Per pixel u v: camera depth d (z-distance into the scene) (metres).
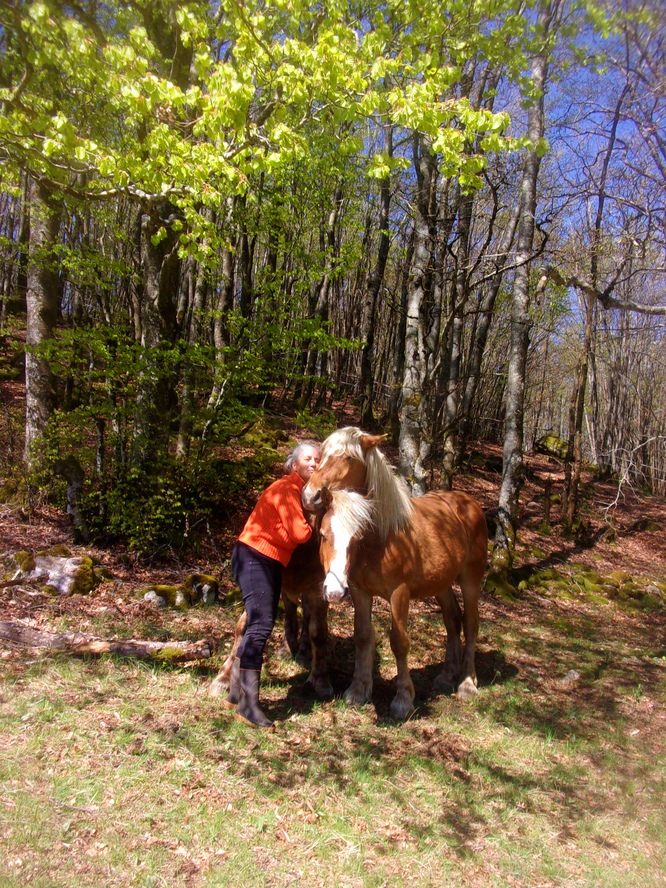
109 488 8.30
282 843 3.35
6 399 12.32
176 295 8.73
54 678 4.71
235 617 6.82
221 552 8.76
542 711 5.57
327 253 9.21
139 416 8.32
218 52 8.23
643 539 16.84
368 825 3.61
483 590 10.09
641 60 6.69
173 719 4.40
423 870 3.29
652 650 8.22
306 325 8.82
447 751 4.59
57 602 6.33
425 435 9.38
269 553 4.66
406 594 5.02
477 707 5.41
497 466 19.58
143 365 8.03
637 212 10.50
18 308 18.08
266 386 9.76
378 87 6.71
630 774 4.55
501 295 17.30
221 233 8.68
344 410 20.12
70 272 9.51
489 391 24.84
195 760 3.96
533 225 11.00
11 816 3.15
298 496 4.79
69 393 11.09
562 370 30.11
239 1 5.53
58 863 2.91
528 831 3.75
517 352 11.23
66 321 14.73
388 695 5.44
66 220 10.19
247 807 3.60
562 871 3.41
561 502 17.80
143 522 7.93
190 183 5.67
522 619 9.03
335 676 5.70
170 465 8.32
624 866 3.51
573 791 4.27
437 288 11.21
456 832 3.64
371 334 18.91
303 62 5.52
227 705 4.73
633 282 13.91
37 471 8.60
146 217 8.24
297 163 8.49
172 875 2.98
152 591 6.83
